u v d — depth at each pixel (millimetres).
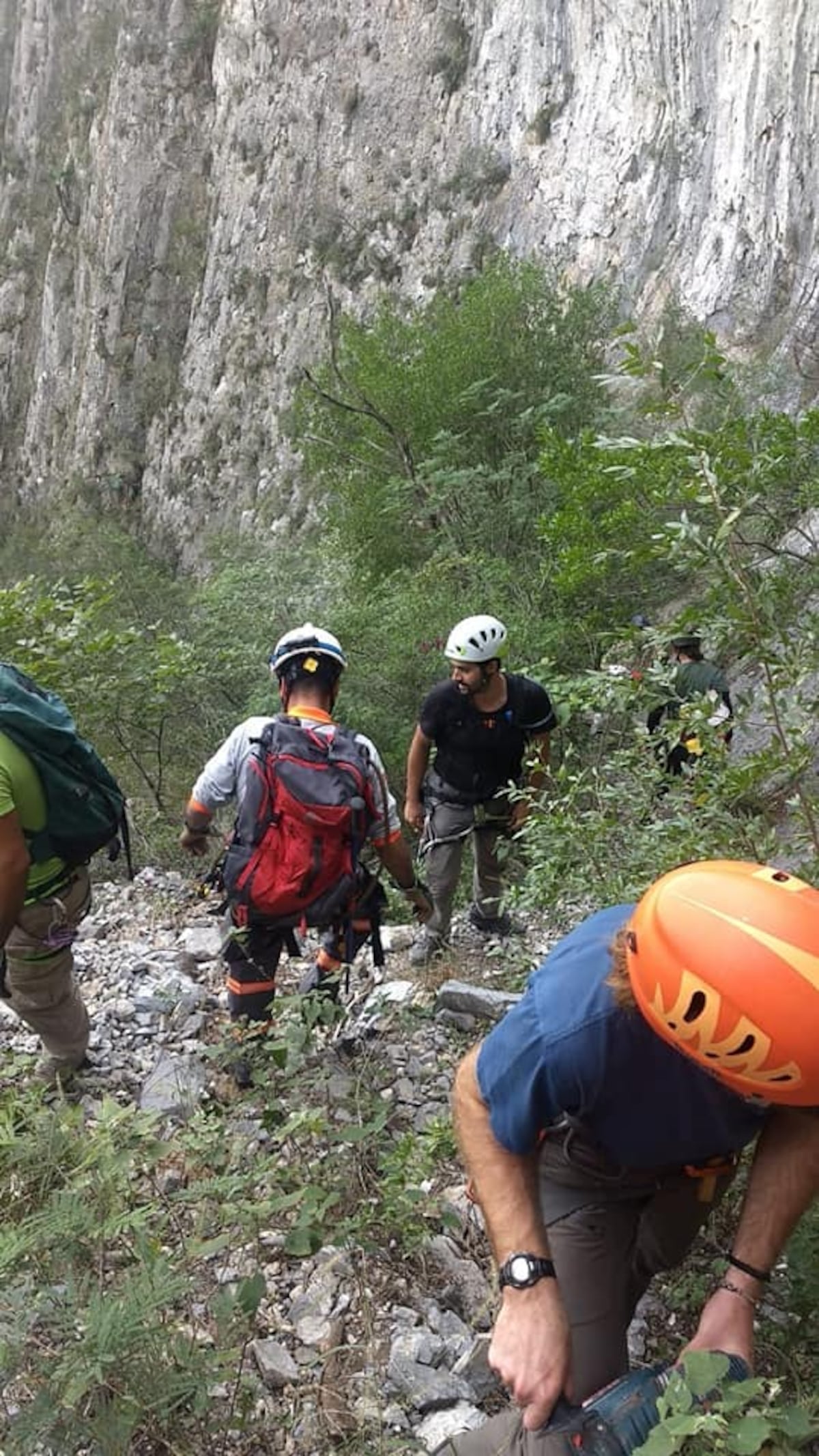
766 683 2957
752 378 16453
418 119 39688
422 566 12617
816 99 21062
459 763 4855
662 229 26891
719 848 3111
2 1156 2773
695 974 1552
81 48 63375
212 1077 3688
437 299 17359
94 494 55375
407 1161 2918
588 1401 1775
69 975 3473
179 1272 2451
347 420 16719
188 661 7824
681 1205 2188
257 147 48469
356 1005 4020
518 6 34219
